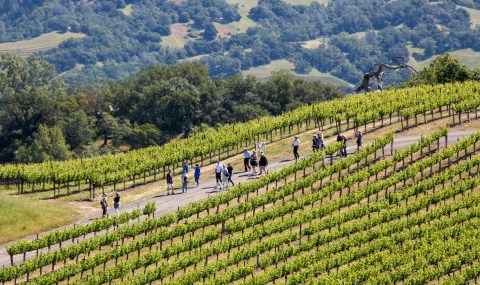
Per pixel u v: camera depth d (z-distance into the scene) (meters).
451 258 172.50
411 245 179.75
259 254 186.62
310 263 178.50
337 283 167.50
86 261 180.12
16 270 176.75
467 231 181.62
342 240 185.38
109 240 191.00
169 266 177.75
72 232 193.62
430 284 170.38
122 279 178.25
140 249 192.62
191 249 188.25
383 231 187.75
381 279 168.25
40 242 189.00
